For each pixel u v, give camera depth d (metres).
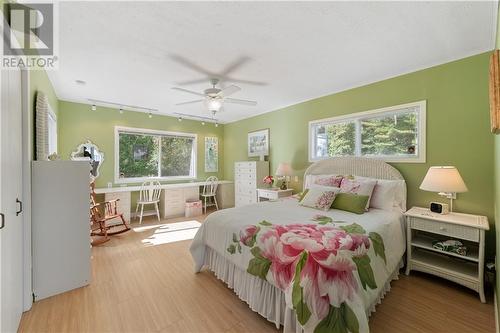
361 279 1.54
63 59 2.57
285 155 4.67
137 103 4.51
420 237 2.68
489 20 1.88
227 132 6.52
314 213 2.56
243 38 2.16
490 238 2.32
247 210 2.71
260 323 1.79
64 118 4.31
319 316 1.33
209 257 2.59
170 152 5.77
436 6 1.72
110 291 2.22
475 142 2.44
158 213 4.95
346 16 1.84
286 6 1.72
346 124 3.68
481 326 1.72
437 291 2.19
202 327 1.74
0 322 1.40
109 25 1.95
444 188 2.24
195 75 3.05
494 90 1.38
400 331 1.67
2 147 1.48
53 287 2.15
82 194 2.32
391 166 3.02
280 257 1.69
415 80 2.86
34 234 2.06
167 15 1.82
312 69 2.87
